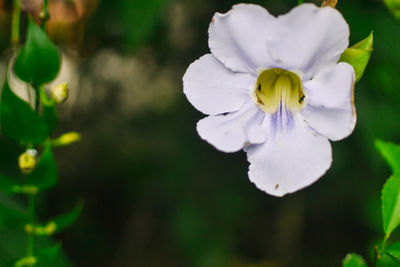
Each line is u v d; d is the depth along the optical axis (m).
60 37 0.65
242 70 0.50
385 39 0.62
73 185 1.08
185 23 0.74
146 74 0.81
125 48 0.72
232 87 0.50
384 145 0.53
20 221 0.53
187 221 0.80
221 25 0.49
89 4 0.65
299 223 0.96
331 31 0.48
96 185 1.09
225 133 0.49
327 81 0.49
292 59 0.49
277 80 0.51
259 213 0.98
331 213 0.97
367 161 0.72
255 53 0.49
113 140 0.95
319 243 1.01
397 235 0.65
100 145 0.99
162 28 0.73
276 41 0.49
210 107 0.50
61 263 0.57
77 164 1.04
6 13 0.66
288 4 0.66
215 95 0.50
